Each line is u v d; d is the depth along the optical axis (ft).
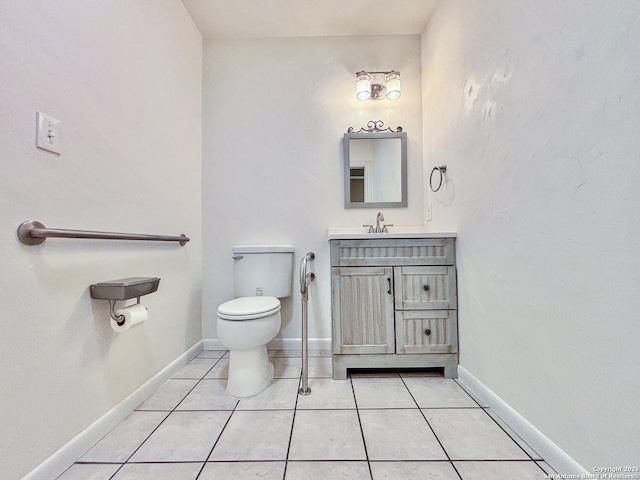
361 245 5.73
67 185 3.60
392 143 7.54
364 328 5.71
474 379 5.09
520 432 3.92
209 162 7.47
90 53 3.97
